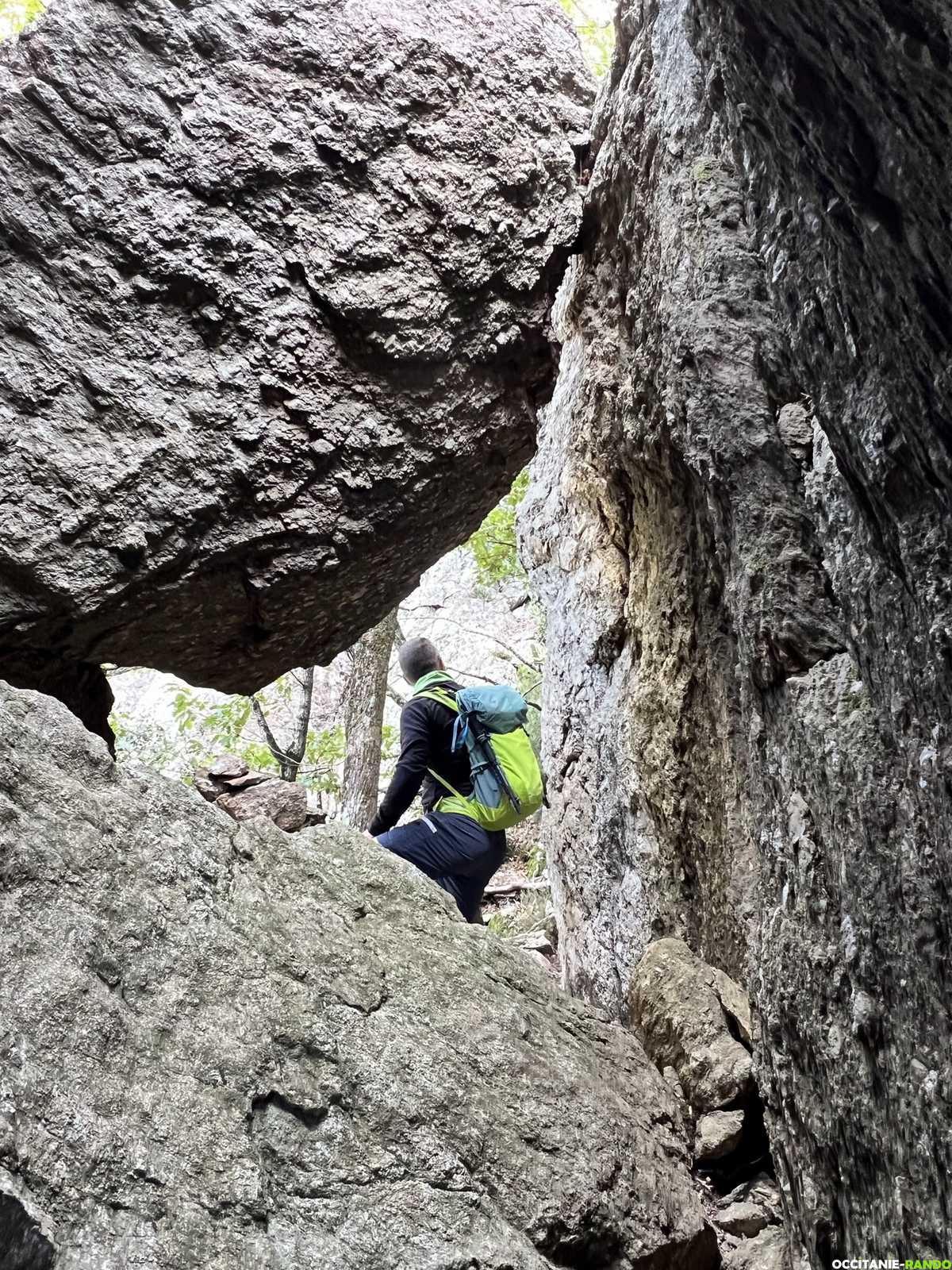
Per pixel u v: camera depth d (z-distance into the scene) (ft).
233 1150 5.09
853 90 4.14
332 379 9.97
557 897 14.76
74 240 9.29
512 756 11.64
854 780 5.88
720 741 9.57
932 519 4.87
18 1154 4.50
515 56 10.99
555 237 11.09
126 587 9.36
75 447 9.14
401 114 10.25
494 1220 5.57
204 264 9.53
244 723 27.09
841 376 5.48
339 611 11.16
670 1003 8.45
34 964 5.09
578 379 12.73
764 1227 7.14
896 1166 5.40
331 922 6.38
